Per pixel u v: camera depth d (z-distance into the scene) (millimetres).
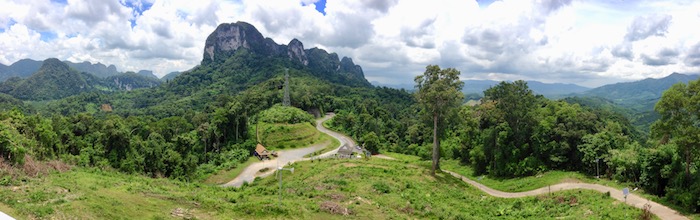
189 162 74438
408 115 176750
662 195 43594
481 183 66062
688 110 39000
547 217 38875
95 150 65562
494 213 42531
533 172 62906
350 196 41562
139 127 95125
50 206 25781
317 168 66000
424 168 66375
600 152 55969
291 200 38875
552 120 64688
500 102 68750
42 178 36406
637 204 39625
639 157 47469
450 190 52344
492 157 70250
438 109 60250
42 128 55469
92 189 33906
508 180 63719
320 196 41344
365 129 126875
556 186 53594
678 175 40781
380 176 54781
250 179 76562
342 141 119688
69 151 67562
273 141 108125
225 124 102812
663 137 42969
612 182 50438
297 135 112500
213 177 76500
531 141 65500
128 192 35250
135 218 27359
